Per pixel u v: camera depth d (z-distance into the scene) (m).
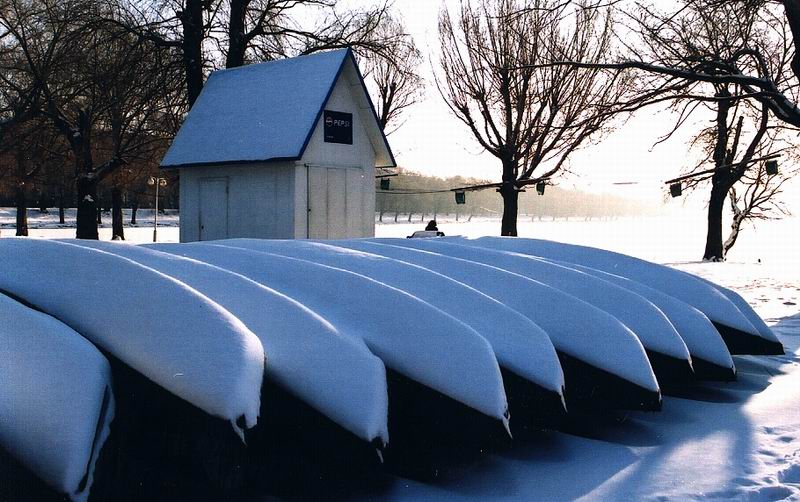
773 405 6.29
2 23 25.84
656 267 8.29
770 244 47.16
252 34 25.91
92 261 4.27
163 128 27.03
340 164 15.21
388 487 4.25
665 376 6.17
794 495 4.18
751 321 7.93
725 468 4.66
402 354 4.54
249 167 15.16
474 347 4.55
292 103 15.26
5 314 3.60
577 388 5.54
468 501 4.07
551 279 6.86
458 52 26.19
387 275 5.83
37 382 3.28
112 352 3.75
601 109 16.62
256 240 6.96
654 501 4.09
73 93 26.86
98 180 27.11
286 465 4.16
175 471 3.68
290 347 4.15
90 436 3.19
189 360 3.61
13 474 3.08
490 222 85.44
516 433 5.29
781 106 12.95
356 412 3.92
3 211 72.69
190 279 4.77
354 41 26.17
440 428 4.42
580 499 4.12
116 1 25.31
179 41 25.34
